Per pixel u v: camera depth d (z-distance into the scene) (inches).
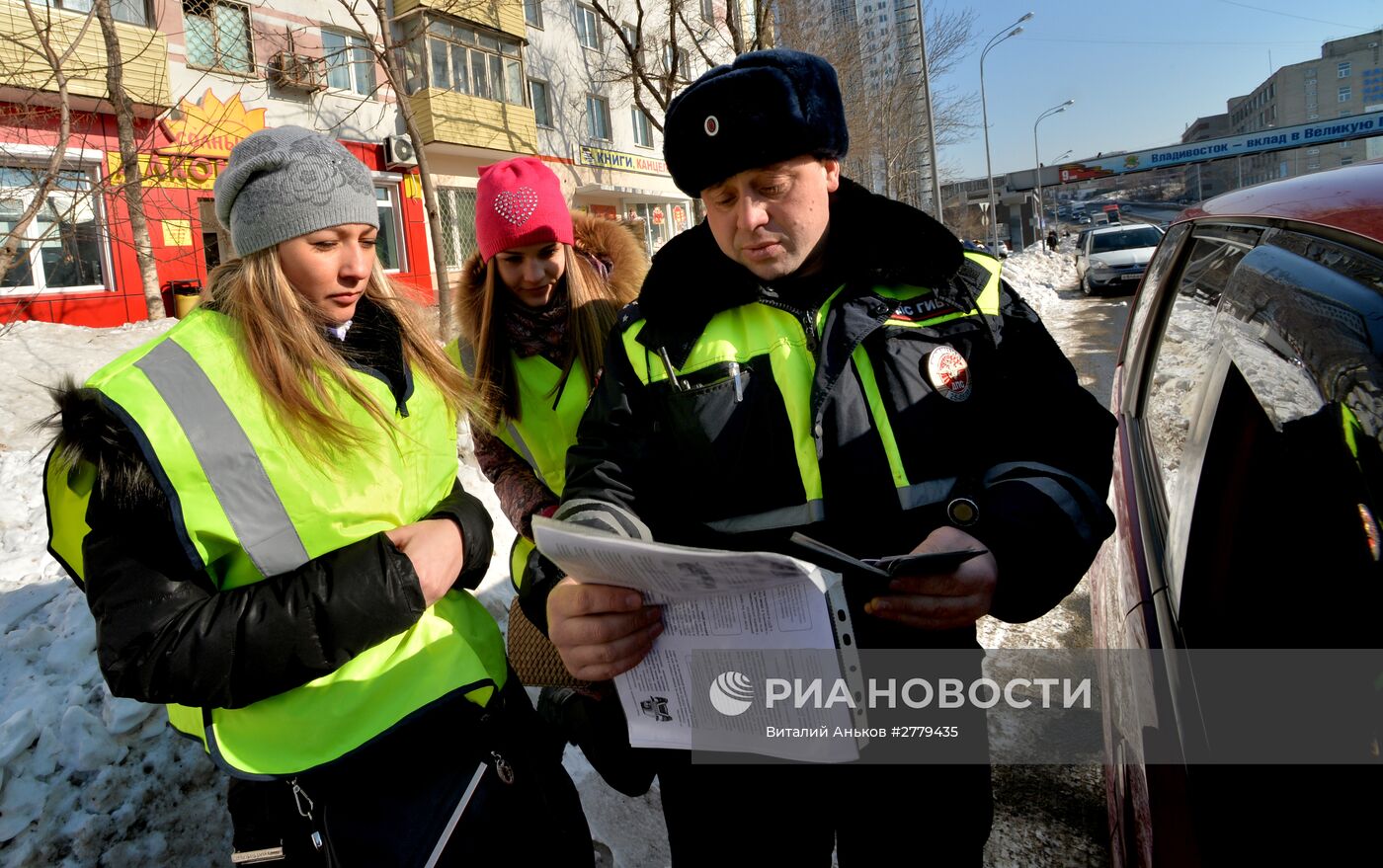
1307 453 37.5
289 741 46.2
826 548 38.2
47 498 43.8
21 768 72.4
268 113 525.0
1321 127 1504.7
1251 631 39.2
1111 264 571.8
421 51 615.8
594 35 821.9
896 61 958.4
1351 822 32.9
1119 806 55.6
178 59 468.1
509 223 70.9
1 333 261.7
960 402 45.4
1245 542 42.8
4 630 87.7
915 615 39.3
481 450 83.0
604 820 84.7
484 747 50.7
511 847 49.8
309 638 43.1
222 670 41.4
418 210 633.0
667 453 50.4
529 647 71.7
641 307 50.5
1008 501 42.7
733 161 42.8
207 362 44.9
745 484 46.7
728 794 49.0
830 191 47.3
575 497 50.2
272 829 49.3
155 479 41.1
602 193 862.5
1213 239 68.6
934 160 743.1
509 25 685.9
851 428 44.8
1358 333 35.7
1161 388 70.8
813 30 713.6
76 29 387.5
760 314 47.9
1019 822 81.8
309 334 47.2
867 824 48.0
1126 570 61.2
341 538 47.8
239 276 47.4
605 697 58.6
